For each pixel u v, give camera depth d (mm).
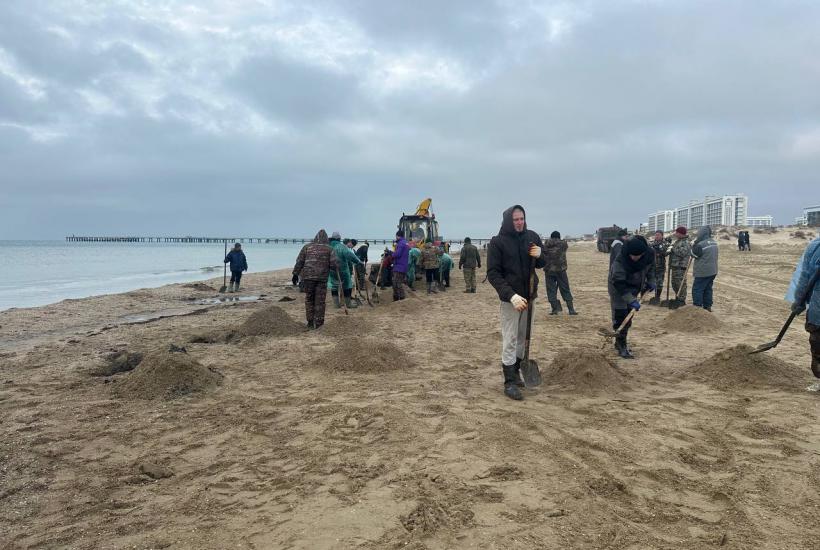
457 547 2723
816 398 5184
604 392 5523
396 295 14414
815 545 2732
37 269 36031
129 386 5910
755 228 72625
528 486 3400
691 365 6727
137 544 2863
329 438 4410
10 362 7797
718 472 3629
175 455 4160
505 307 5469
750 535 2834
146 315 13695
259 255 74562
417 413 4945
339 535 2871
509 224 5527
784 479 3484
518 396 5340
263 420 4922
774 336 8578
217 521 3096
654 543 2752
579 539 2783
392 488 3426
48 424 4887
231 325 11008
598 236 51344
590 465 3729
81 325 11953
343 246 13633
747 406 4996
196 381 5957
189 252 77500
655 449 4008
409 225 25172
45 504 3391
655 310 11836
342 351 7035
